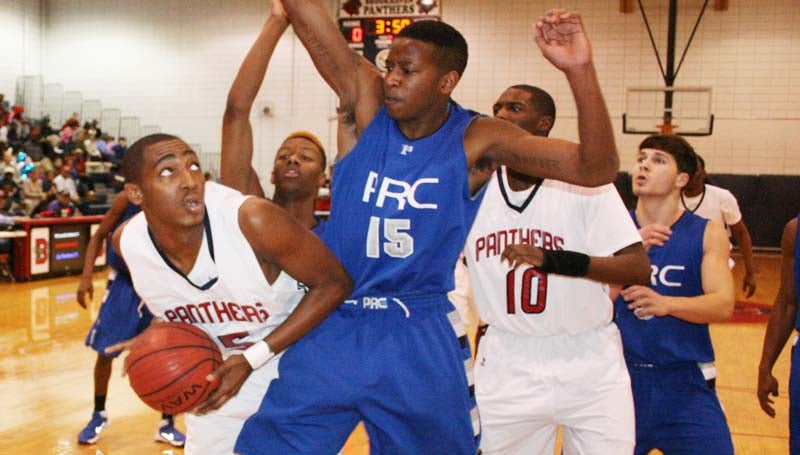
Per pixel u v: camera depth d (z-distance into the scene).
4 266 11.19
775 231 16.27
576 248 2.54
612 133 1.78
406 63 1.97
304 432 2.11
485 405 2.64
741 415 5.14
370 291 2.11
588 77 1.73
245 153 2.69
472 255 2.64
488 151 2.04
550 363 2.58
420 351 2.07
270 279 2.27
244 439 2.20
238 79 2.65
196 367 2.14
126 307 4.41
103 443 4.45
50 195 13.16
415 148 2.05
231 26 18.67
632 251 2.43
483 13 17.30
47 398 5.35
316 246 2.08
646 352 2.76
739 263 14.91
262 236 2.09
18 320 8.25
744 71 16.45
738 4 16.36
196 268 2.21
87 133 17.86
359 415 2.16
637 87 15.98
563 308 2.53
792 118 16.36
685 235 2.84
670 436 2.79
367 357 2.06
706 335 2.78
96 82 19.38
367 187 2.07
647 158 2.88
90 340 4.48
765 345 2.87
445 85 2.01
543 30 1.74
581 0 16.86
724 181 16.39
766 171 16.55
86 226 12.41
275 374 2.57
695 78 16.67
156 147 2.10
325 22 2.24
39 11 19.47
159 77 19.06
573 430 2.62
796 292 2.71
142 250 2.25
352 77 2.23
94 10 19.28
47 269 11.68
